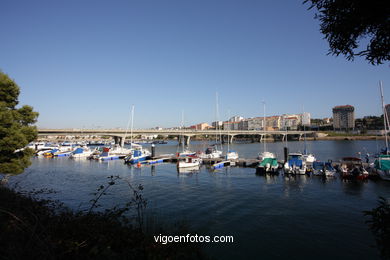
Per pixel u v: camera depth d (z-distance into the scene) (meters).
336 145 101.25
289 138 167.12
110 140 156.50
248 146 109.12
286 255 11.82
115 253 5.03
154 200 21.62
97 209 18.66
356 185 27.39
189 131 111.94
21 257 3.57
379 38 4.11
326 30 4.55
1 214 5.09
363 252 12.13
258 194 24.06
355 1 3.88
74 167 46.25
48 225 5.59
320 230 14.85
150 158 54.53
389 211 4.00
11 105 18.30
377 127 167.62
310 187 26.89
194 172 39.00
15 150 18.56
